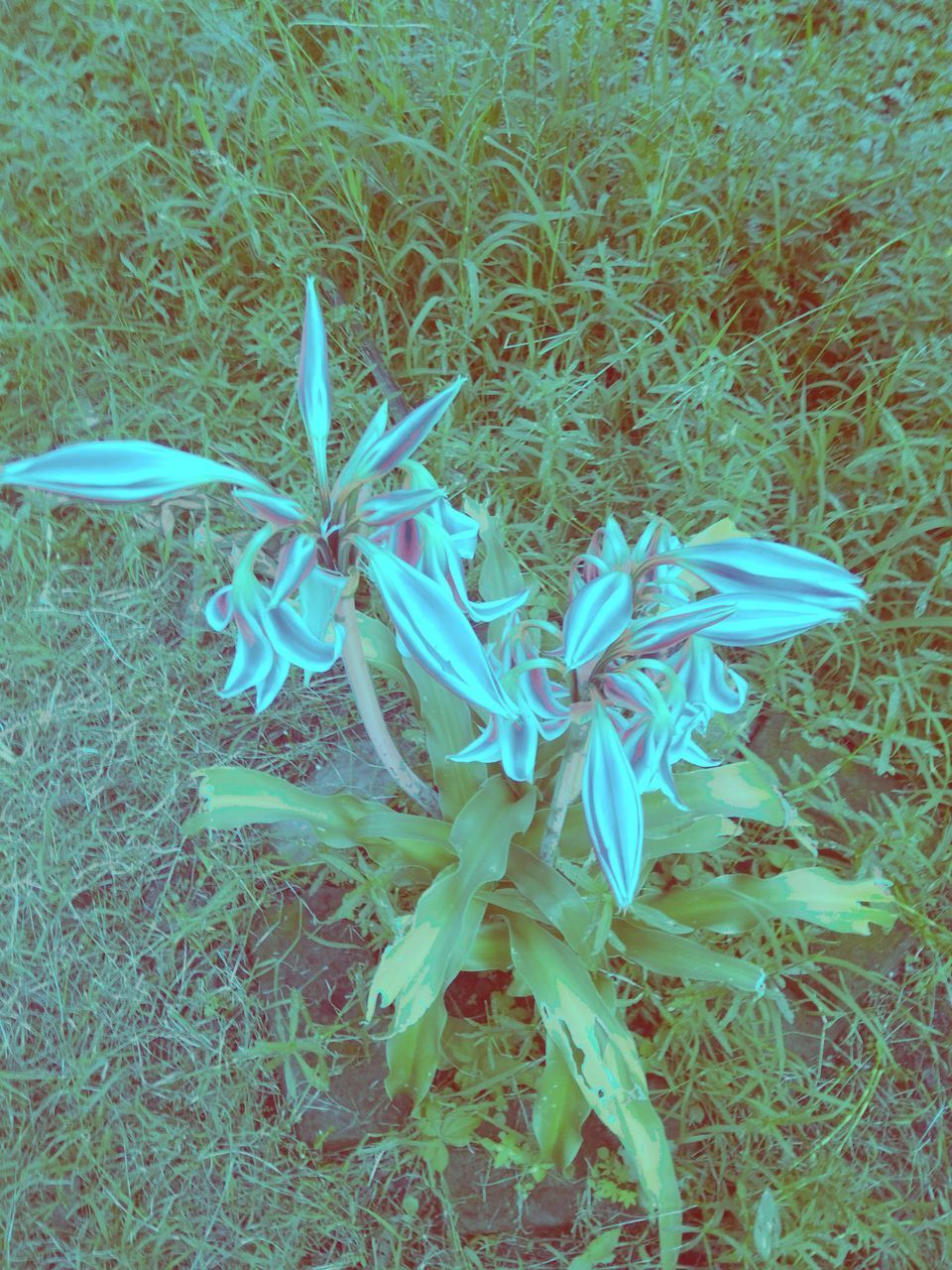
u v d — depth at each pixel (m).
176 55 1.18
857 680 1.00
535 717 0.54
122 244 1.18
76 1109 0.90
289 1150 0.89
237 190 1.05
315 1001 0.92
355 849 0.95
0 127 1.17
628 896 0.50
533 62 1.12
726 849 0.94
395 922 0.75
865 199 1.11
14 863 0.97
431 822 0.80
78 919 0.95
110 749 1.01
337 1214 0.87
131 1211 0.87
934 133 1.09
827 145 1.13
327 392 0.48
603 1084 0.69
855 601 0.46
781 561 0.45
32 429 1.14
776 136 1.11
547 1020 0.71
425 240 1.16
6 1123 0.90
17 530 1.05
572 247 1.14
